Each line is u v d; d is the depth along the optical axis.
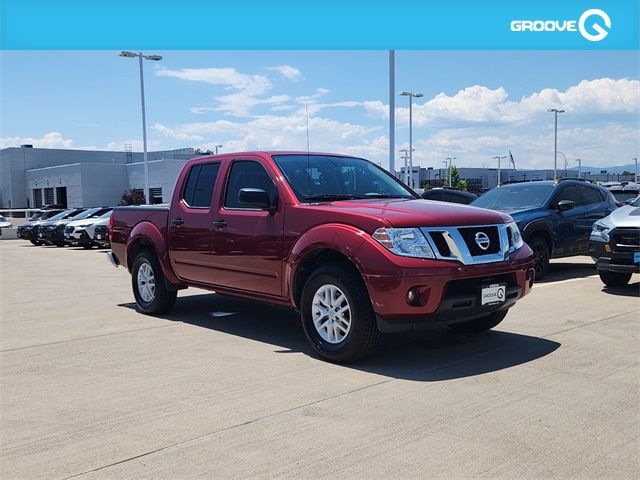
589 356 5.61
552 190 11.07
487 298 5.30
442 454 3.60
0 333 7.10
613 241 8.89
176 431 4.02
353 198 6.33
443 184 86.12
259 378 5.13
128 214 8.36
